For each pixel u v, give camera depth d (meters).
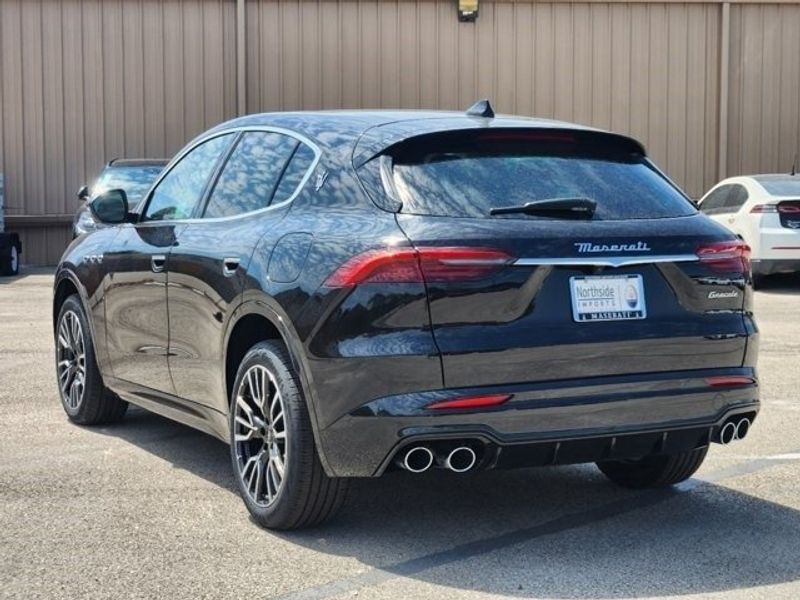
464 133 4.45
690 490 5.27
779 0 22.56
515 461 4.07
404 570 4.07
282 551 4.28
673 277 4.31
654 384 4.24
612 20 22.44
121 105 21.61
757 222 14.86
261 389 4.53
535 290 4.06
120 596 3.79
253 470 4.63
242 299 4.59
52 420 6.69
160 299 5.42
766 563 4.17
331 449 4.12
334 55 21.89
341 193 4.42
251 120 5.36
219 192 5.25
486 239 4.03
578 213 4.29
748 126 22.91
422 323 3.96
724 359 4.43
